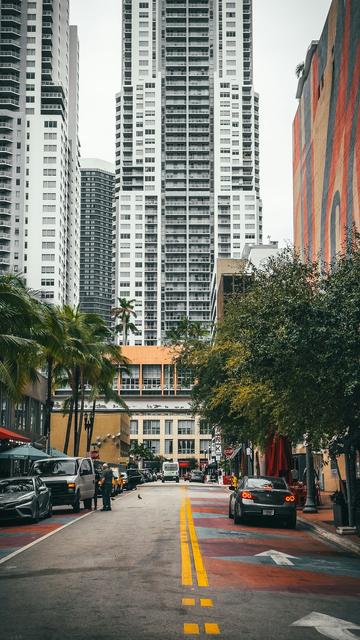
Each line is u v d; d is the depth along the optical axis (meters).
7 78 155.12
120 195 188.88
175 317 186.25
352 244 18.94
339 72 41.47
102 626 8.23
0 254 150.50
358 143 37.03
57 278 150.88
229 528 22.00
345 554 16.33
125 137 190.75
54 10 161.50
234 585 11.28
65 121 162.50
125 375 154.50
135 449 131.25
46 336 36.91
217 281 125.69
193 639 7.66
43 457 36.09
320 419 17.69
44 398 59.69
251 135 190.12
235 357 29.20
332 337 15.21
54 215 151.88
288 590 10.98
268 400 23.89
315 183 48.03
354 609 9.60
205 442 147.25
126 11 194.50
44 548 16.17
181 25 194.00
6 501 22.98
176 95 192.25
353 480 20.95
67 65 166.62
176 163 191.38
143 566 13.17
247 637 7.83
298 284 18.05
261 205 190.25
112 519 25.14
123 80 192.38
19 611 9.11
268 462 34.44
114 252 188.62
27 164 153.75
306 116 51.75
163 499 40.88
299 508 32.06
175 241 188.75
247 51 193.75
